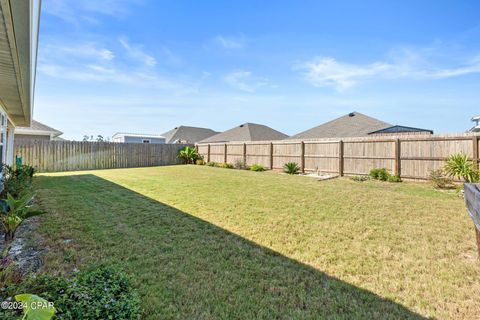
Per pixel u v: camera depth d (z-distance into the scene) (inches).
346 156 452.4
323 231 161.8
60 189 295.1
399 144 386.3
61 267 111.1
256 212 204.1
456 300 91.8
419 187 327.0
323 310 86.1
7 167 302.8
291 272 111.0
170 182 362.3
